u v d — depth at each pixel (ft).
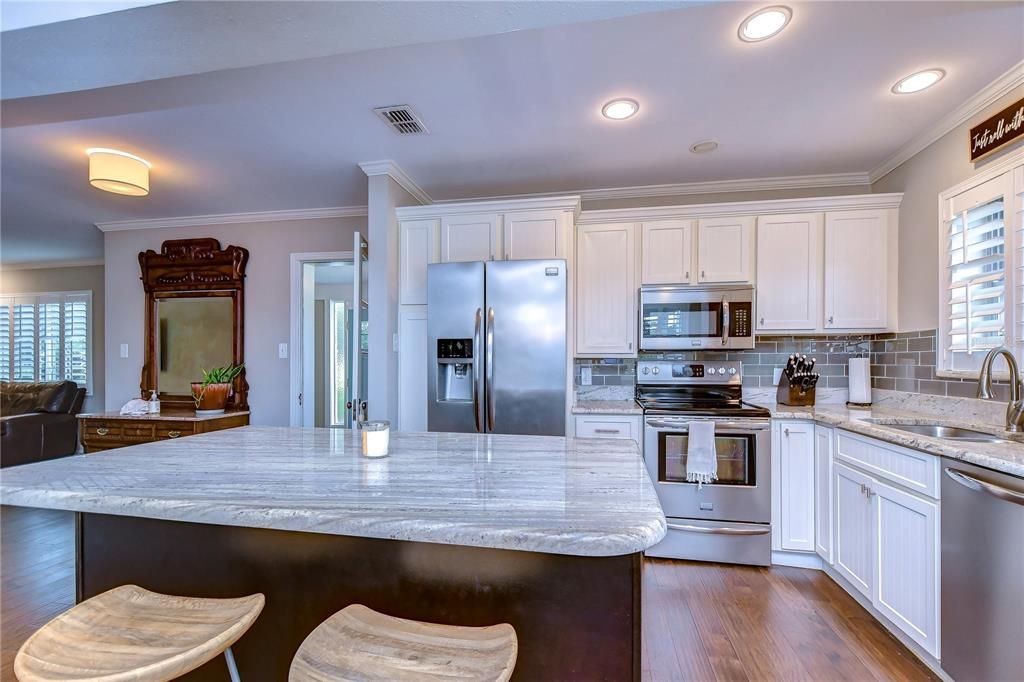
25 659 2.69
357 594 3.51
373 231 9.41
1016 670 4.27
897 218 8.86
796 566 8.26
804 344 10.08
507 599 3.24
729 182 10.30
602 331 9.92
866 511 6.58
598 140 8.28
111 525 3.95
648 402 9.64
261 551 3.68
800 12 5.08
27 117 6.09
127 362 13.75
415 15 4.07
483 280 8.86
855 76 6.31
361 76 6.24
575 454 4.73
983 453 4.64
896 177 8.95
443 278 8.99
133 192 9.37
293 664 2.66
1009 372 6.00
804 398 9.41
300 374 12.72
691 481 8.46
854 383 9.20
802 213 9.24
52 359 19.25
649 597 7.20
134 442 11.14
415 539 2.77
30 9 4.22
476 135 8.09
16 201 11.78
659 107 7.15
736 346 9.23
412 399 9.73
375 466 4.20
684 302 9.41
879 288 8.91
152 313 13.44
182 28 4.25
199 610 3.25
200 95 5.86
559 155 8.92
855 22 5.24
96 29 4.25
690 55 5.86
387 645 2.82
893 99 6.89
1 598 7.14
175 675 2.64
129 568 3.92
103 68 4.81
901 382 8.68
